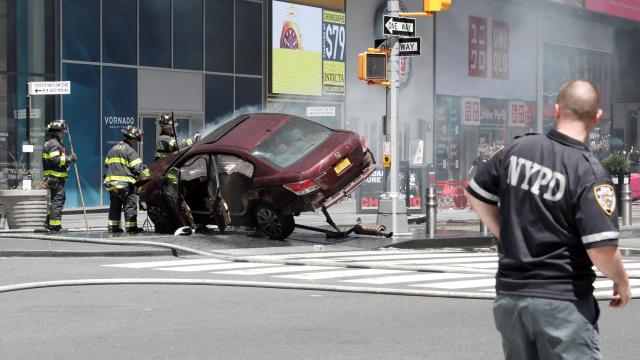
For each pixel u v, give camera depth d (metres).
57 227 22.94
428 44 47.53
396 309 12.26
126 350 9.61
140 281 14.59
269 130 21.06
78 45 34.25
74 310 12.01
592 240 5.12
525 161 5.36
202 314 11.78
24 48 33.03
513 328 5.38
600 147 60.53
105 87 35.00
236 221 21.45
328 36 43.25
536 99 55.06
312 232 23.89
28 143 25.69
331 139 20.91
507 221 5.40
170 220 22.48
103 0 34.97
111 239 20.42
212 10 38.78
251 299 13.05
